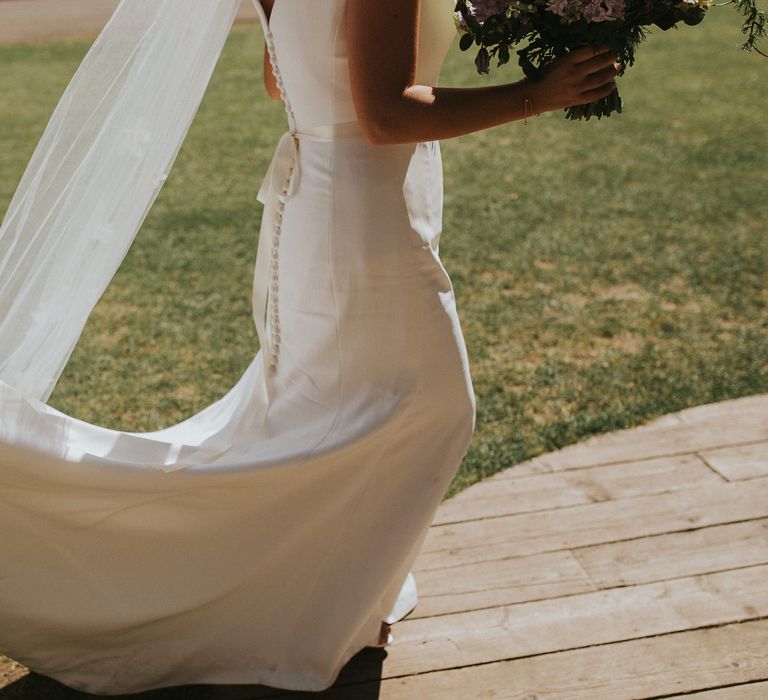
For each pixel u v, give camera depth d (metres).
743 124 8.63
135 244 6.19
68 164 2.20
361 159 2.14
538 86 2.06
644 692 2.49
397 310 2.21
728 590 2.86
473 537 3.16
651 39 12.92
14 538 2.28
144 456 2.33
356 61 1.98
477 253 5.85
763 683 2.50
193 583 2.38
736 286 5.18
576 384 4.16
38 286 2.24
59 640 2.41
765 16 2.13
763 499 3.29
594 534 3.14
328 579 2.40
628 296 5.13
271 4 2.18
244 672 2.49
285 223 2.30
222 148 8.67
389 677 2.58
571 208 6.66
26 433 2.19
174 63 2.19
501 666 2.60
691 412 3.87
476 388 4.17
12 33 14.78
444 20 2.14
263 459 2.28
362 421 2.27
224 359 4.54
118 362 4.53
